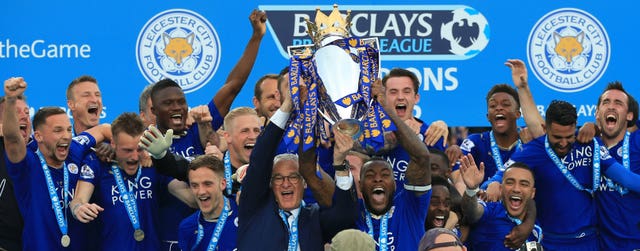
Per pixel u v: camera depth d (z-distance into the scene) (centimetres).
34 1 1280
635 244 1170
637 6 1314
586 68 1315
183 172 1094
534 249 1068
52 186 1108
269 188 966
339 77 905
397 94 1166
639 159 1188
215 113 1188
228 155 1136
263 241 955
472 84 1302
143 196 1123
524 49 1307
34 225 1105
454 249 877
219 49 1296
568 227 1166
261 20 1183
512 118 1210
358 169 1090
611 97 1187
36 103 1282
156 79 1293
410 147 982
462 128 1309
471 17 1302
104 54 1288
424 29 1298
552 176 1162
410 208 1026
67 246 1112
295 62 925
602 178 1170
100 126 1153
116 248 1114
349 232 905
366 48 922
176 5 1292
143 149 1108
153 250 1124
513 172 1116
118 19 1290
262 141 937
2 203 1118
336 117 898
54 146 1095
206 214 1080
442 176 1111
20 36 1280
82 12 1286
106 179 1120
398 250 1020
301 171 946
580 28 1312
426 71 1298
